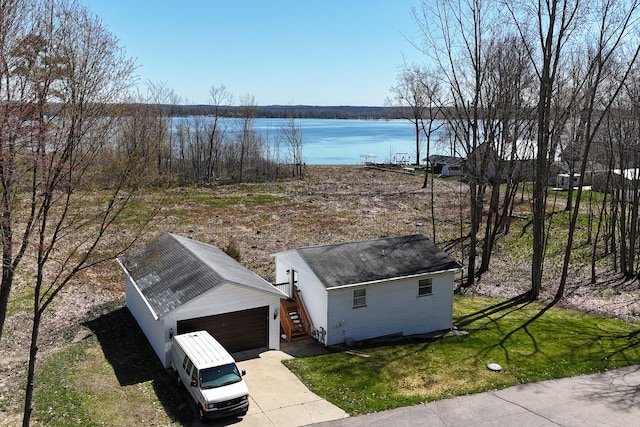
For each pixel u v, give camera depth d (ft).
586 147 78.84
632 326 70.85
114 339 63.36
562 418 46.93
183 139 245.86
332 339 64.59
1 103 37.24
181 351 51.21
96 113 43.68
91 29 45.57
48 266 90.74
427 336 68.64
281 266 74.74
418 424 45.78
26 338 63.05
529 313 77.10
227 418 46.11
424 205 160.76
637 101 82.99
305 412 47.55
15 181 40.01
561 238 117.08
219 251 80.64
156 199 132.46
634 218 89.51
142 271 69.56
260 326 62.39
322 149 440.04
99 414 45.19
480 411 48.24
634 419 46.62
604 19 82.12
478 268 100.42
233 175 228.84
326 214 146.10
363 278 65.21
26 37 38.65
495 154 103.35
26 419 39.06
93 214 115.96
